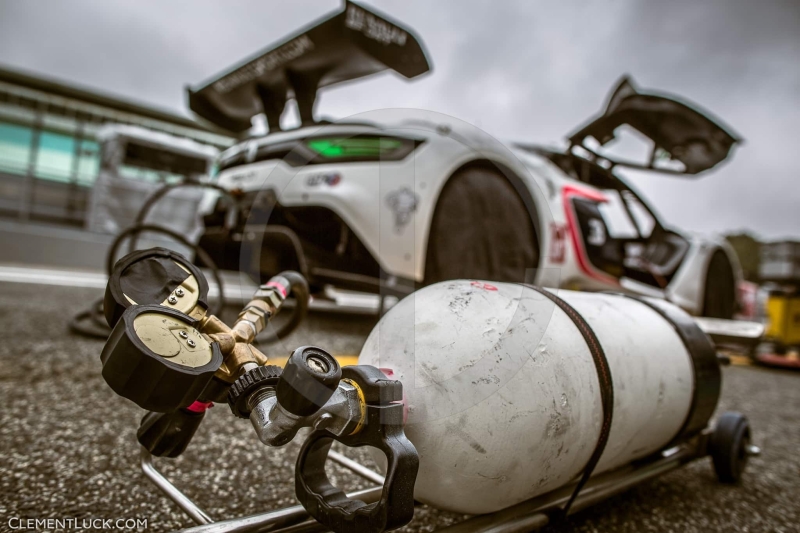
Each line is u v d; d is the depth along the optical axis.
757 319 9.66
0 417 1.91
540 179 3.86
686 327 1.66
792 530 1.62
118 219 9.28
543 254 2.58
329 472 1.72
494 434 0.96
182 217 9.21
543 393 1.03
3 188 11.02
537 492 1.13
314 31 3.16
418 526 1.36
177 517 1.34
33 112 11.09
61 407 2.09
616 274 4.78
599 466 1.31
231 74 3.94
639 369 1.35
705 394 1.60
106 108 11.87
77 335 3.46
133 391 0.71
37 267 9.35
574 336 1.21
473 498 1.01
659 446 1.59
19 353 2.86
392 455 0.84
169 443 1.02
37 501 1.35
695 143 4.50
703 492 1.88
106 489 1.46
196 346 0.77
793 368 6.23
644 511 1.65
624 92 3.92
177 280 0.91
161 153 9.36
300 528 1.04
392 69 3.28
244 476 1.64
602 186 4.98
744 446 1.98
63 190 11.56
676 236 5.56
